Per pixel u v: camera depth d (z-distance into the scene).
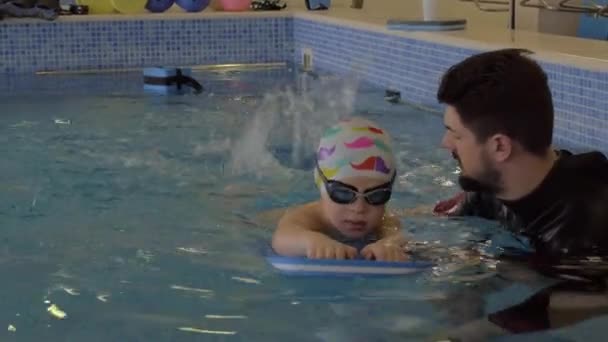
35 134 3.86
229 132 3.85
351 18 5.85
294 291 1.96
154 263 2.16
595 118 3.17
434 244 2.20
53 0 6.56
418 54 4.58
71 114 4.41
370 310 1.85
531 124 2.01
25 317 1.84
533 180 2.07
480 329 1.75
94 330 1.77
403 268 2.03
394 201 2.64
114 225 2.48
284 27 6.75
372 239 2.20
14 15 6.37
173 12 6.78
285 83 5.46
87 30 6.46
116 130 3.94
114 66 6.56
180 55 6.64
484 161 2.06
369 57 5.29
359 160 2.13
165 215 2.57
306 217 2.21
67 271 2.12
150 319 1.83
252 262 2.14
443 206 2.49
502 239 2.21
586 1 6.06
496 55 2.09
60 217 2.57
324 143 2.18
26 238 2.38
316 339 1.72
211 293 1.96
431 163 3.17
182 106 4.61
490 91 2.01
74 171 3.15
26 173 3.13
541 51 3.50
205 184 2.93
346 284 1.99
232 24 6.69
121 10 6.67
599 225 2.03
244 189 2.84
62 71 6.42
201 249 2.26
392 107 4.46
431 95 4.46
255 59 6.75
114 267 2.14
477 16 7.73
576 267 2.01
